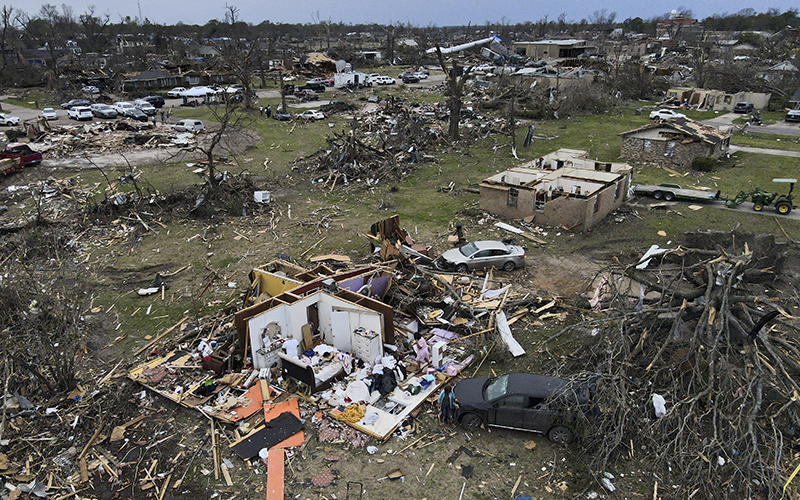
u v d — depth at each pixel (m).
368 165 37.84
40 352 16.19
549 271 22.42
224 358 15.45
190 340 17.41
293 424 13.34
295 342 15.80
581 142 48.69
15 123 53.94
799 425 12.04
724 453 11.58
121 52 122.38
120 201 29.70
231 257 24.42
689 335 14.49
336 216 29.69
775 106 64.94
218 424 13.59
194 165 40.47
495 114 62.16
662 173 37.22
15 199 32.81
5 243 25.33
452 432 13.20
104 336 17.94
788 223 27.09
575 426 12.48
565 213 26.55
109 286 21.75
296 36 192.38
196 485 11.74
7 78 85.25
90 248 25.56
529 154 44.09
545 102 62.94
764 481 10.77
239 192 31.06
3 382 14.65
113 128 52.19
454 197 32.78
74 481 11.87
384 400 14.43
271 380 15.16
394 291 18.80
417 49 133.75
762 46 114.75
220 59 92.94
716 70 76.88
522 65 91.25
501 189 28.33
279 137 51.44
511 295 20.02
